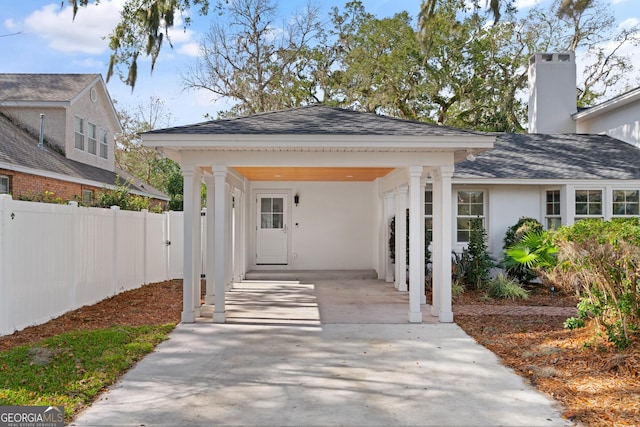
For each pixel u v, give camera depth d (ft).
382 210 45.24
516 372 18.16
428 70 78.74
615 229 19.85
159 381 17.20
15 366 17.89
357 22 87.56
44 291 25.80
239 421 13.85
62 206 27.61
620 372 17.26
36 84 58.80
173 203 89.04
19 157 43.27
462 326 25.93
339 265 50.01
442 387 16.62
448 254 27.12
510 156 45.57
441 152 26.94
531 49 81.97
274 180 48.29
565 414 14.19
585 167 42.63
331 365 19.12
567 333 23.25
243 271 44.57
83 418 13.93
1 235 22.03
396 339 23.22
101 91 65.10
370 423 13.74
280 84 84.23
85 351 20.06
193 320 26.96
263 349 21.45
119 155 111.24
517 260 36.17
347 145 25.21
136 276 39.73
